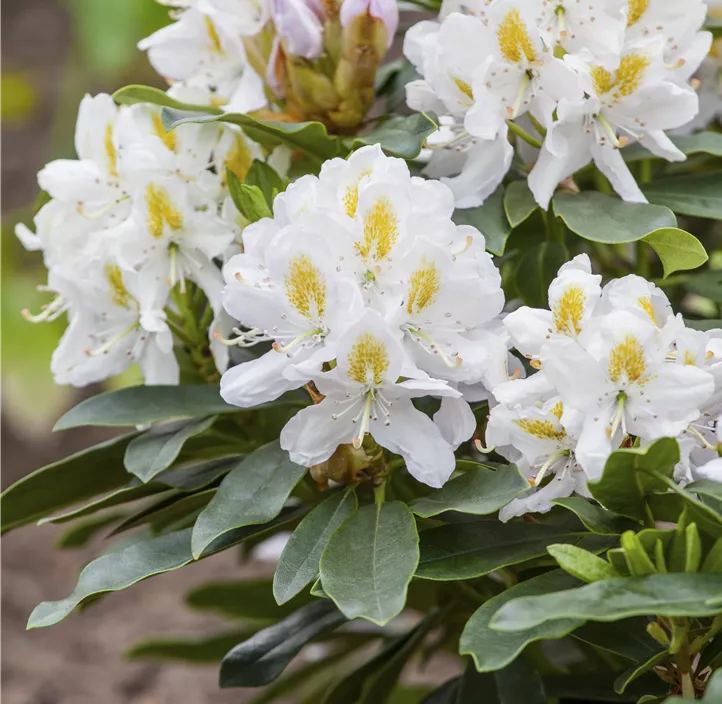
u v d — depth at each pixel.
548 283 1.59
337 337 1.43
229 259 1.50
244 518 1.45
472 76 1.49
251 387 1.44
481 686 1.57
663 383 1.39
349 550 1.42
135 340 1.57
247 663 1.58
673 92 1.49
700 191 1.55
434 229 1.43
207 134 1.53
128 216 1.55
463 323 1.45
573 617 1.34
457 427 1.45
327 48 1.54
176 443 1.51
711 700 1.31
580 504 1.42
